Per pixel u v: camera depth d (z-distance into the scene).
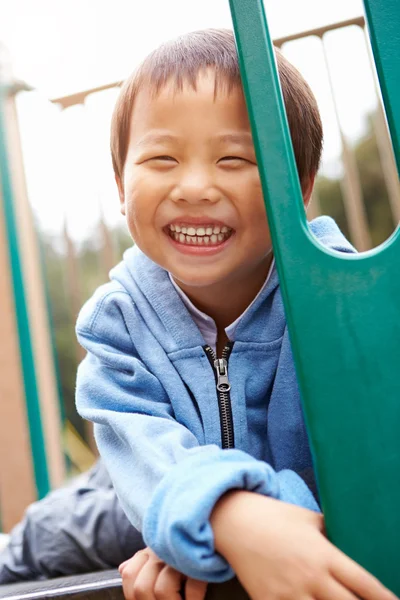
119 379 0.77
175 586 0.56
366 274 0.52
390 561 0.48
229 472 0.54
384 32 0.55
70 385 3.49
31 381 1.84
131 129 0.74
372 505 0.49
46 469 1.83
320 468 0.50
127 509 0.64
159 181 0.70
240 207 0.69
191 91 0.69
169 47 0.75
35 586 0.71
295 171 0.54
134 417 0.69
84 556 1.00
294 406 0.78
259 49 0.56
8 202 1.87
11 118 1.94
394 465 0.49
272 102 0.55
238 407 0.78
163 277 0.83
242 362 0.80
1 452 1.79
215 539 0.53
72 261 2.00
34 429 1.82
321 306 0.51
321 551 0.48
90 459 2.84
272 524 0.51
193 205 0.68
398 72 0.55
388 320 0.51
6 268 1.83
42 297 1.98
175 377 0.78
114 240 2.00
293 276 0.52
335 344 0.51
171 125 0.69
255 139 0.55
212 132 0.68
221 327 0.87
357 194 1.89
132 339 0.81
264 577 0.49
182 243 0.72
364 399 0.50
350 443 0.49
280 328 0.80
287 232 0.53
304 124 0.83
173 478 0.56
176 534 0.52
